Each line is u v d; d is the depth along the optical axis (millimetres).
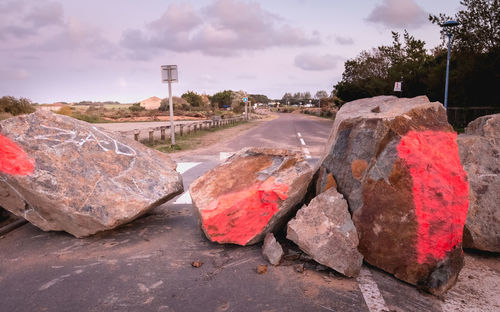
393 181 2586
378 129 2834
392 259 2576
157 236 3531
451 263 2424
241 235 3113
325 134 18109
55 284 2561
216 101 86438
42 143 3307
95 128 4027
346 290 2451
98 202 3236
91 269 2799
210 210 3023
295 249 3109
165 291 2453
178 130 20984
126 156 3846
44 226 3453
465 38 16062
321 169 3381
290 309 2221
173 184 3902
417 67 23156
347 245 2641
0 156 3055
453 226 2434
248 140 14953
